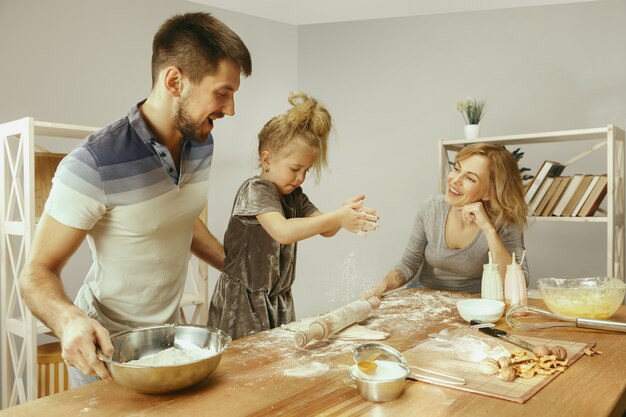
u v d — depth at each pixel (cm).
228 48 118
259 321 162
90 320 100
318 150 161
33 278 113
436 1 337
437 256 228
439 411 90
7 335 233
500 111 334
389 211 371
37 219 230
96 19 296
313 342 132
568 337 136
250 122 373
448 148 316
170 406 92
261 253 163
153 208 134
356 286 380
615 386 101
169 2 328
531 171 321
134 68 313
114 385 102
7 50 263
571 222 310
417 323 152
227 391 99
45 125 220
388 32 370
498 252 201
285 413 89
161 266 143
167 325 119
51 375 220
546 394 97
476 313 148
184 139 138
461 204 215
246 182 167
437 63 354
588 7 308
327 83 389
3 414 89
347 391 99
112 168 124
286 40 391
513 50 330
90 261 289
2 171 233
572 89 313
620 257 285
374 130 375
